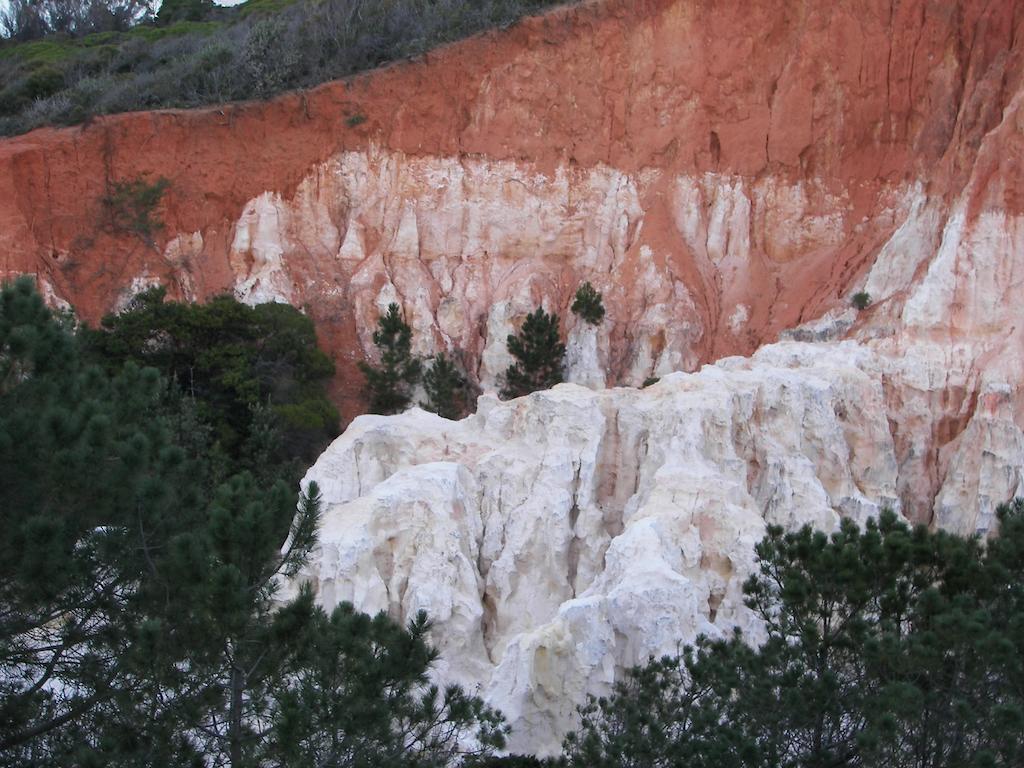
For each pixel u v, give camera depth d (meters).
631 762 21.89
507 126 60.72
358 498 33.09
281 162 60.22
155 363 48.94
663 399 36.75
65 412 20.97
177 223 58.91
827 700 20.05
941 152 53.47
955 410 42.38
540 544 34.06
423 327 56.78
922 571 21.89
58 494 20.69
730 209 57.91
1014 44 51.19
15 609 20.39
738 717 21.47
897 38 55.94
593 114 60.56
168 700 20.11
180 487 22.67
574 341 55.03
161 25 98.94
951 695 19.38
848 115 56.69
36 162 57.66
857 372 40.72
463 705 20.48
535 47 61.16
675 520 31.94
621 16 60.97
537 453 35.62
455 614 31.62
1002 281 43.59
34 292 22.89
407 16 66.19
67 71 72.69
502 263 59.50
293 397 50.25
